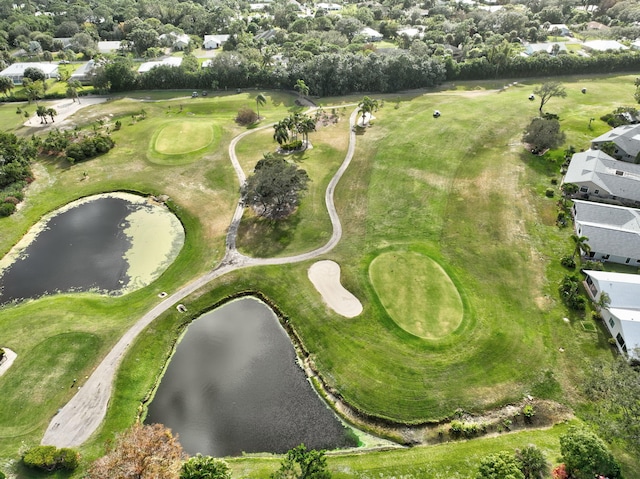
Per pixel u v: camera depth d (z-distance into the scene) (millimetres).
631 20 194375
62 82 152375
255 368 55875
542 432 47125
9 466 44094
